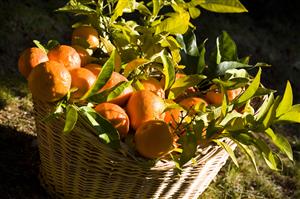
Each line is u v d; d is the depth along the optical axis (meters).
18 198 1.42
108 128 1.21
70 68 1.31
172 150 1.24
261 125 1.22
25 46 1.97
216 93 1.39
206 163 1.30
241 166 1.78
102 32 1.45
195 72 1.46
